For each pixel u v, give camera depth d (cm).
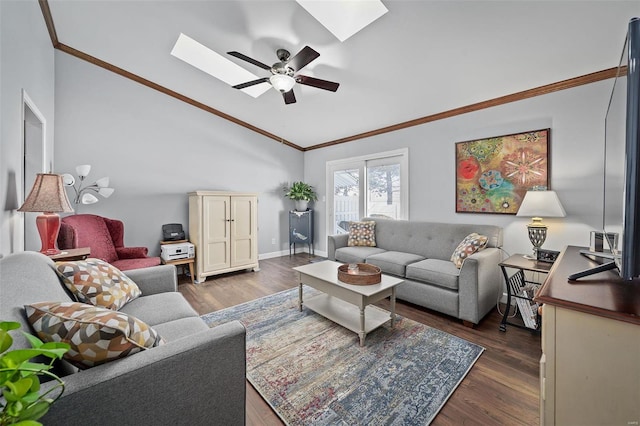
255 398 155
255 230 427
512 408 145
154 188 384
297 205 524
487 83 270
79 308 94
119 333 87
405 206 386
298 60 234
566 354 83
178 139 404
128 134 362
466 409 145
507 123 288
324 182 526
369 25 225
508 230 289
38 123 250
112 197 351
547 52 219
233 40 269
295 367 181
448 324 243
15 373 53
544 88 261
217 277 393
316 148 539
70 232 251
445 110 334
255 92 372
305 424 136
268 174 513
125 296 165
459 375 171
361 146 451
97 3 245
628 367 74
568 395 83
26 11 195
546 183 262
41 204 184
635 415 74
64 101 317
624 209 79
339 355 194
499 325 241
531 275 268
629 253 78
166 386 90
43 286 115
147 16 258
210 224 379
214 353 101
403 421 137
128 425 83
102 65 339
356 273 245
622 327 74
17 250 185
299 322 246
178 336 134
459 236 307
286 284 362
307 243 569
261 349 202
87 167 297
